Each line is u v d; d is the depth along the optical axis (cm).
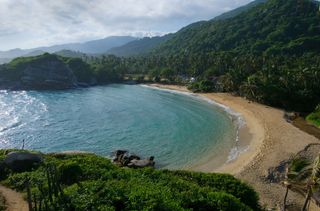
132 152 6444
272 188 4550
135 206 2381
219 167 5475
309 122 8981
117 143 7062
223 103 11712
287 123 8438
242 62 15650
